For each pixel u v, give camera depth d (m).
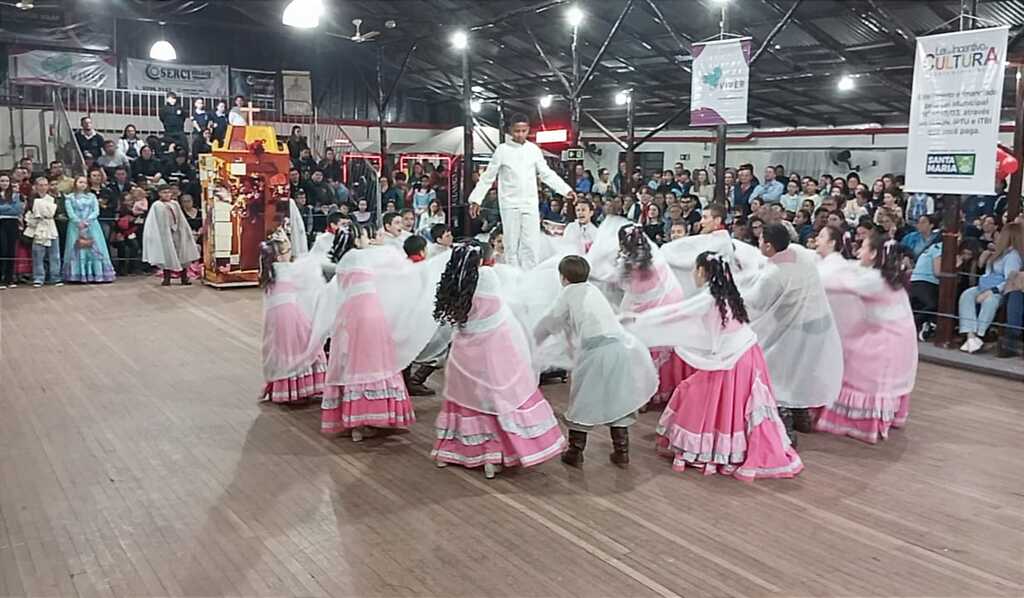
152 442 4.92
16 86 15.48
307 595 3.19
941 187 6.91
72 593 3.18
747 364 4.47
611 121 19.27
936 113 6.87
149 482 4.30
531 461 4.34
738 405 4.46
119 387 6.07
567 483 4.37
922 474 4.53
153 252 10.99
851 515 3.99
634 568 3.44
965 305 7.38
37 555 3.49
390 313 4.96
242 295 10.35
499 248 6.65
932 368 6.99
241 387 6.14
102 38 16.88
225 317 8.87
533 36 12.26
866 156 15.91
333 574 3.36
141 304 9.61
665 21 10.38
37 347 7.31
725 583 3.32
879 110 15.16
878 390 5.03
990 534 3.79
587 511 4.01
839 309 5.15
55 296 10.08
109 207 12.05
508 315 4.42
